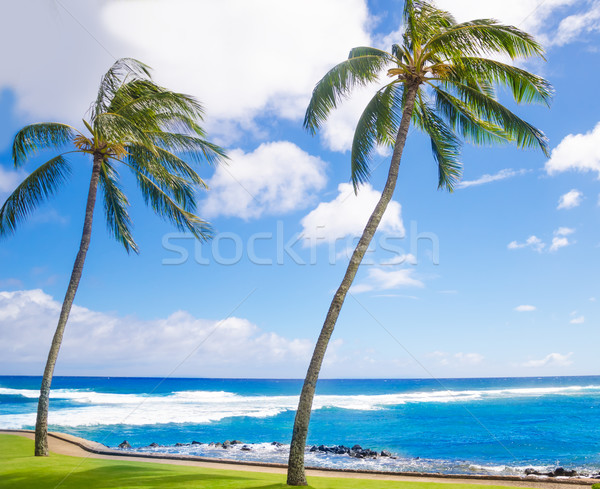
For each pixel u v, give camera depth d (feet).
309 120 37.81
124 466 33.50
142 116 39.65
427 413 118.52
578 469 50.34
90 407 131.64
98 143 41.91
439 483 29.32
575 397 165.68
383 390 261.65
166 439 77.15
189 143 45.83
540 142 35.88
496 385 311.88
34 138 41.29
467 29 31.78
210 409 128.36
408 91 35.35
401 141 34.12
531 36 30.53
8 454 37.81
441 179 45.14
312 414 118.73
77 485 26.30
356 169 41.29
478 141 41.27
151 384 349.20
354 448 63.05
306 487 27.22
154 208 49.16
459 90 37.78
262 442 73.77
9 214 44.45
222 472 32.81
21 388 259.60
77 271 39.96
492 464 53.47
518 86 34.17
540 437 76.74
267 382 410.11
